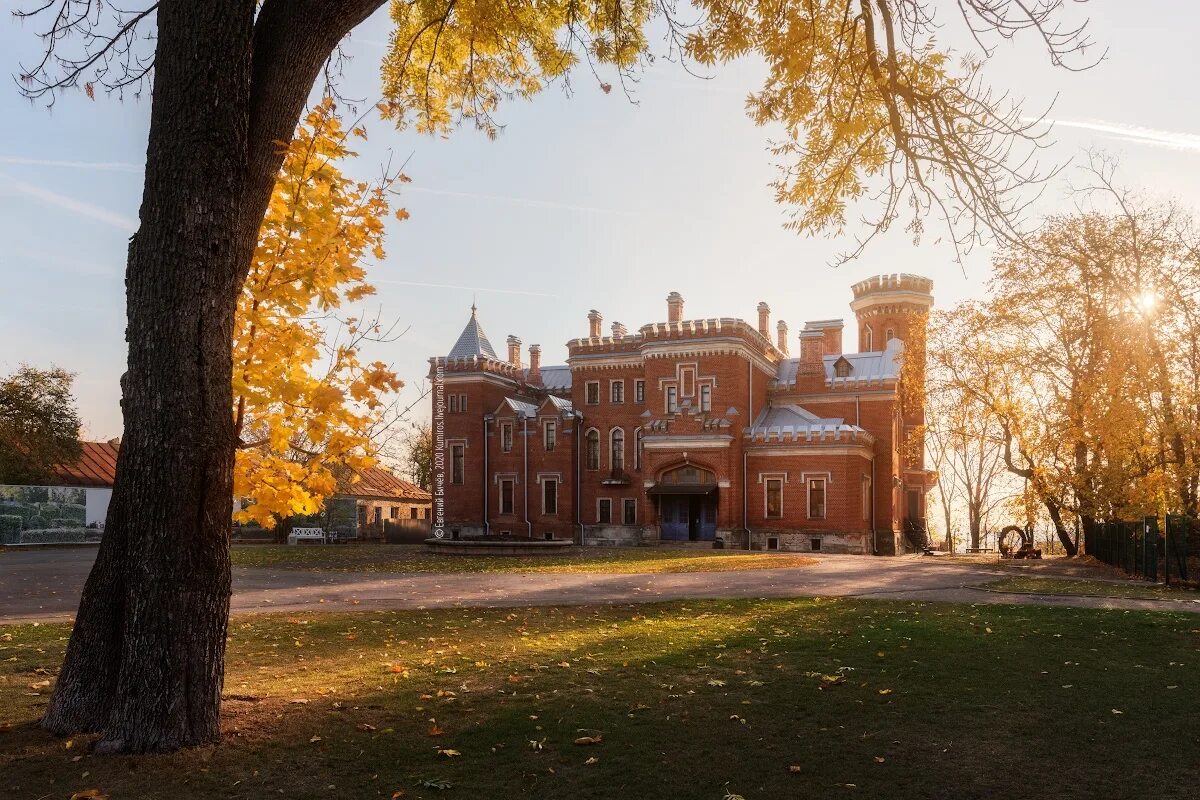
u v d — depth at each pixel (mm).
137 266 6953
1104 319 30234
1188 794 6172
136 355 6898
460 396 61375
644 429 52250
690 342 51750
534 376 69875
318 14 7566
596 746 7117
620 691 9117
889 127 10086
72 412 49344
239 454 8875
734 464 49969
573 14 10281
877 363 56219
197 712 6855
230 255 7121
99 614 7156
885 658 11109
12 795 5801
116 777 6137
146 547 6746
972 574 26719
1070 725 7891
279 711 8047
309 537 57625
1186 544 23828
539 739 7266
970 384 37656
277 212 8688
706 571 27828
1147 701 8836
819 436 48625
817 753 7008
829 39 9906
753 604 17703
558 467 58000
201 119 6941
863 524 48719
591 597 19484
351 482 10234
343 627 14398
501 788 6137
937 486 74812
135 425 6875
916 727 7793
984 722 7969
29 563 31594
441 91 11891
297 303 8648
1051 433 34562
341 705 8344
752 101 10094
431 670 10297
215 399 7000
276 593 20766
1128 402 29938
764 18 9219
